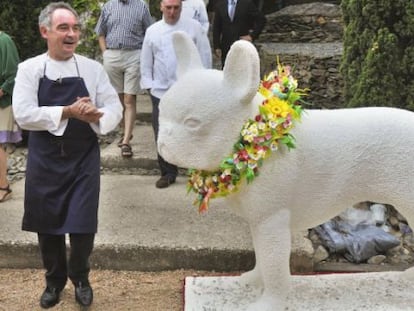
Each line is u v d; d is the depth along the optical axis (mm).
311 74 7008
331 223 3980
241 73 2457
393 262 3729
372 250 3740
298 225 2760
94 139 2986
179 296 3363
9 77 4547
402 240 3975
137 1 5707
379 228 3998
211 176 2600
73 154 2918
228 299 2992
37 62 2873
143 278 3613
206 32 5289
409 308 2852
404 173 2625
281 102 2539
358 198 2738
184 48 2686
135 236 3822
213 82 2496
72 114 2771
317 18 8961
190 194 4805
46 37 2863
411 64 4113
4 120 4586
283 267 2697
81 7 6719
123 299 3332
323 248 3797
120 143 5906
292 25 9047
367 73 4160
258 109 2535
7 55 4535
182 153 2506
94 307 3229
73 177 2914
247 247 3654
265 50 7883
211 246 3664
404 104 4199
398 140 2631
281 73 2719
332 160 2645
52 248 3094
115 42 5652
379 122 2666
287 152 2592
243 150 2488
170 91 2561
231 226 4016
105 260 3701
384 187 2674
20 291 3445
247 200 2623
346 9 4359
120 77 5793
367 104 4199
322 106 6926
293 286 3074
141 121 6969
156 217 4223
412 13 4012
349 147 2646
